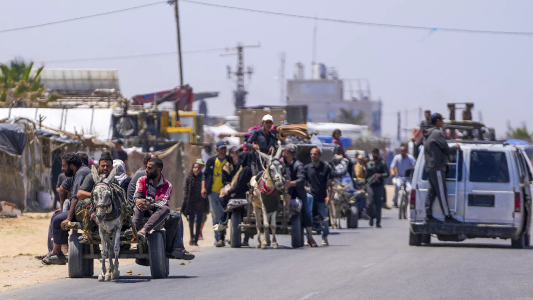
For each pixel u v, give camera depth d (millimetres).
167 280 30344
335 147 63312
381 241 51344
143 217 31422
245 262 37938
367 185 67438
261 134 47969
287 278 30156
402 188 80250
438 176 44562
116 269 30156
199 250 46406
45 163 74688
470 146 44906
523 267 33344
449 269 32469
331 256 39750
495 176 44469
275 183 43469
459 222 44562
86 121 108938
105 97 135000
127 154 81938
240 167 48062
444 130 61812
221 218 48438
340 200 65875
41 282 30875
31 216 64688
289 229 46688
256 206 46062
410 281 28359
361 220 78750
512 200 44062
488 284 27484
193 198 50219
